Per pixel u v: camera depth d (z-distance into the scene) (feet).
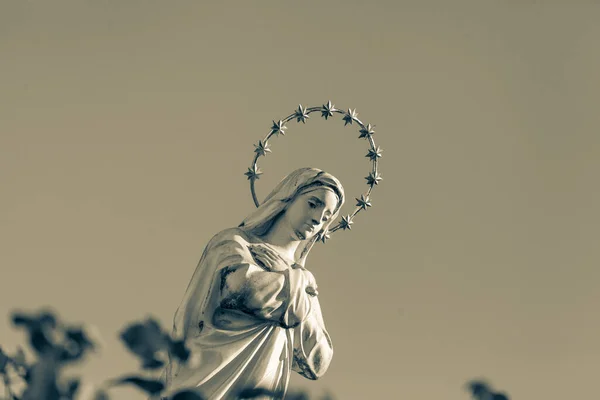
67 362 36.86
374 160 93.61
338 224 89.56
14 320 36.70
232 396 79.20
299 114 93.25
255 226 85.51
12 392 41.55
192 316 80.74
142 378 38.14
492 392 41.24
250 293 78.95
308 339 84.23
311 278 82.53
